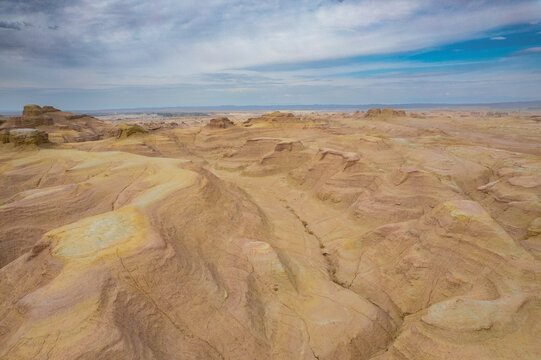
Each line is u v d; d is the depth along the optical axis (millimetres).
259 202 46000
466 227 22547
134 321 15852
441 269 22328
